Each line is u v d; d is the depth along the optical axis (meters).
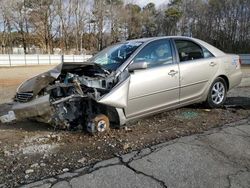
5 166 3.74
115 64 5.04
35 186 3.20
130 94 4.75
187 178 3.31
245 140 4.43
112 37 64.94
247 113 5.93
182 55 5.59
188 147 4.18
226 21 58.81
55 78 4.65
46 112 4.54
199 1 64.50
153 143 4.38
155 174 3.42
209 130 4.92
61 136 4.79
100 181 3.28
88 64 4.84
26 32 56.78
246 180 3.24
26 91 4.77
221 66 6.19
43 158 3.95
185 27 67.25
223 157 3.84
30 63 32.44
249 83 10.70
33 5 55.19
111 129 5.03
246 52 53.81
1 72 20.62
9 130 5.22
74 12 59.69
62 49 59.69
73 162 3.80
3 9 53.72
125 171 3.50
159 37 5.48
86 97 4.69
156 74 5.05
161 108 5.25
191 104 6.11
